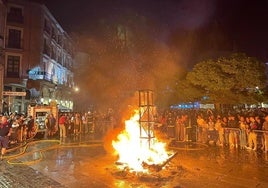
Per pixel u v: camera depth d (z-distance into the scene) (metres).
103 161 11.33
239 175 8.94
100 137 20.22
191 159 11.66
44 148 14.72
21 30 35.53
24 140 17.91
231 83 20.38
